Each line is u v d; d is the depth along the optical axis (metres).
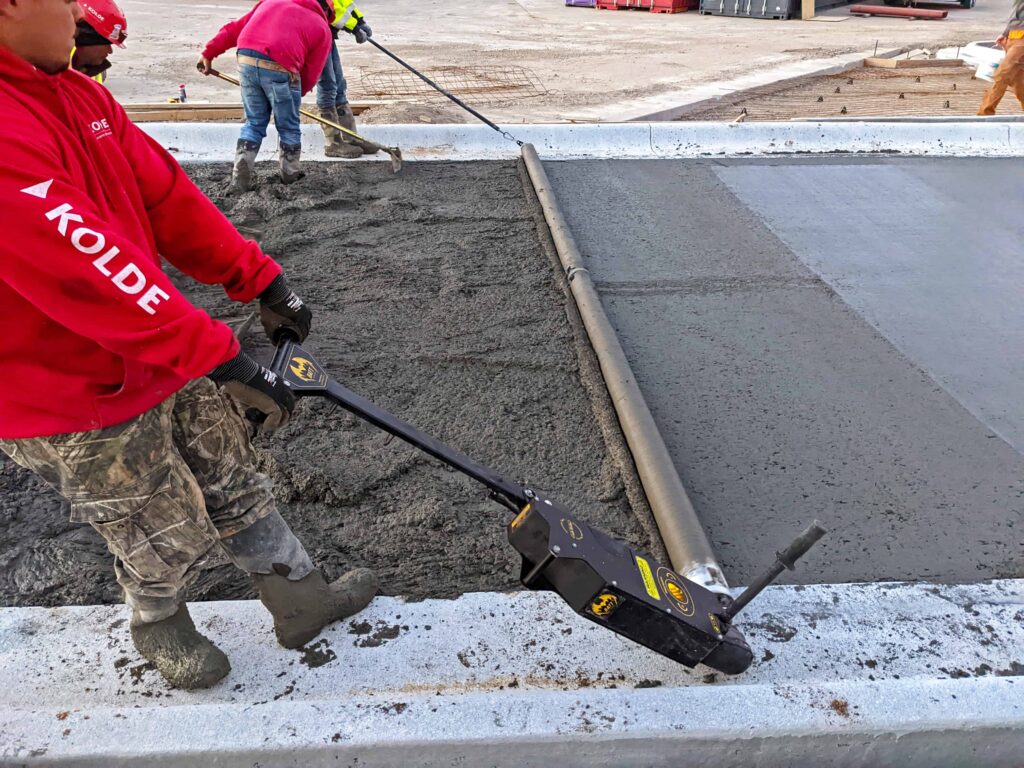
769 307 3.91
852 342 3.60
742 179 5.64
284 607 1.92
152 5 19.62
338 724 1.69
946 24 18.83
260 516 1.84
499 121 9.40
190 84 11.38
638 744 1.69
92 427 1.53
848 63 13.84
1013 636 2.06
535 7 20.78
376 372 3.31
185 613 1.90
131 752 1.62
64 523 2.47
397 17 18.67
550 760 1.69
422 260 4.35
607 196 5.34
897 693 1.78
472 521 2.49
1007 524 2.50
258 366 1.59
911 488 2.67
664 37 16.31
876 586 2.23
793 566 1.74
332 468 2.71
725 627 1.83
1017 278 4.22
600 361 3.31
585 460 2.80
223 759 1.64
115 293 1.38
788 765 1.72
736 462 2.80
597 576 1.70
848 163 5.97
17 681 1.89
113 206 1.55
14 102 1.35
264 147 6.07
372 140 6.08
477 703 1.75
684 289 4.09
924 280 4.19
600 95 11.20
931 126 6.32
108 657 1.96
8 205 1.28
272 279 1.91
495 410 3.07
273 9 5.09
